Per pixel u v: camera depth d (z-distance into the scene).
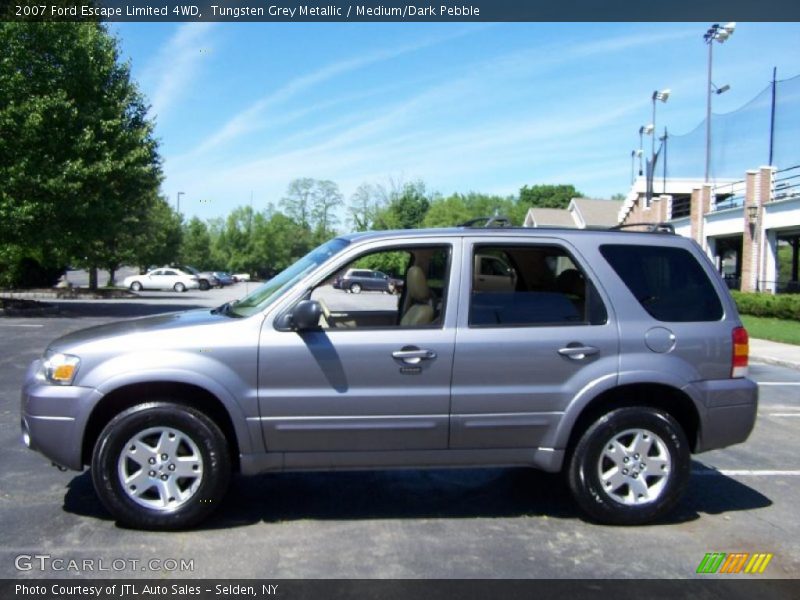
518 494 5.39
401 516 4.89
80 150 21.06
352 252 4.73
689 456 4.82
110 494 4.39
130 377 4.37
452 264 4.74
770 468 6.32
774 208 23.81
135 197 23.95
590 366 4.69
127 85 23.30
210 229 78.88
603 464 4.77
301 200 89.00
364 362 4.52
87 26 21.91
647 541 4.52
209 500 4.48
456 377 4.59
